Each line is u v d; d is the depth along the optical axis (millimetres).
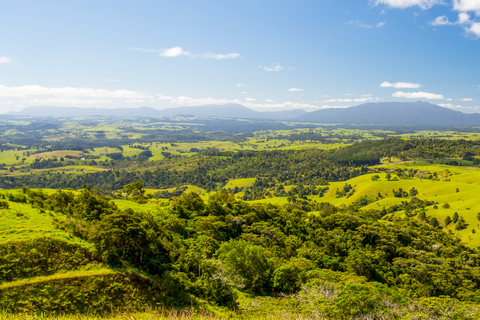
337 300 28719
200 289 34719
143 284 30734
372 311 27234
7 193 42781
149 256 36062
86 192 49406
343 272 52375
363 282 42281
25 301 24031
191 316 17641
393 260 61281
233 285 40188
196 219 61938
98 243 32094
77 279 27359
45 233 30953
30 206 41094
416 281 52906
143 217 48656
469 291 50688
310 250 59344
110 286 28344
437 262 60094
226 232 61594
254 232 64562
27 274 26297
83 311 25484
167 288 31859
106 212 43656
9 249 26953
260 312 31172
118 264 31484
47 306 24375
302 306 31641
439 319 30234
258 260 44062
